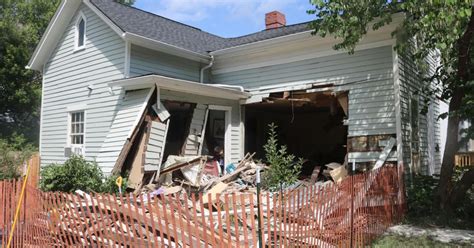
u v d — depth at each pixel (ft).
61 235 15.11
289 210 12.67
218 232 12.51
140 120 30.37
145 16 45.42
